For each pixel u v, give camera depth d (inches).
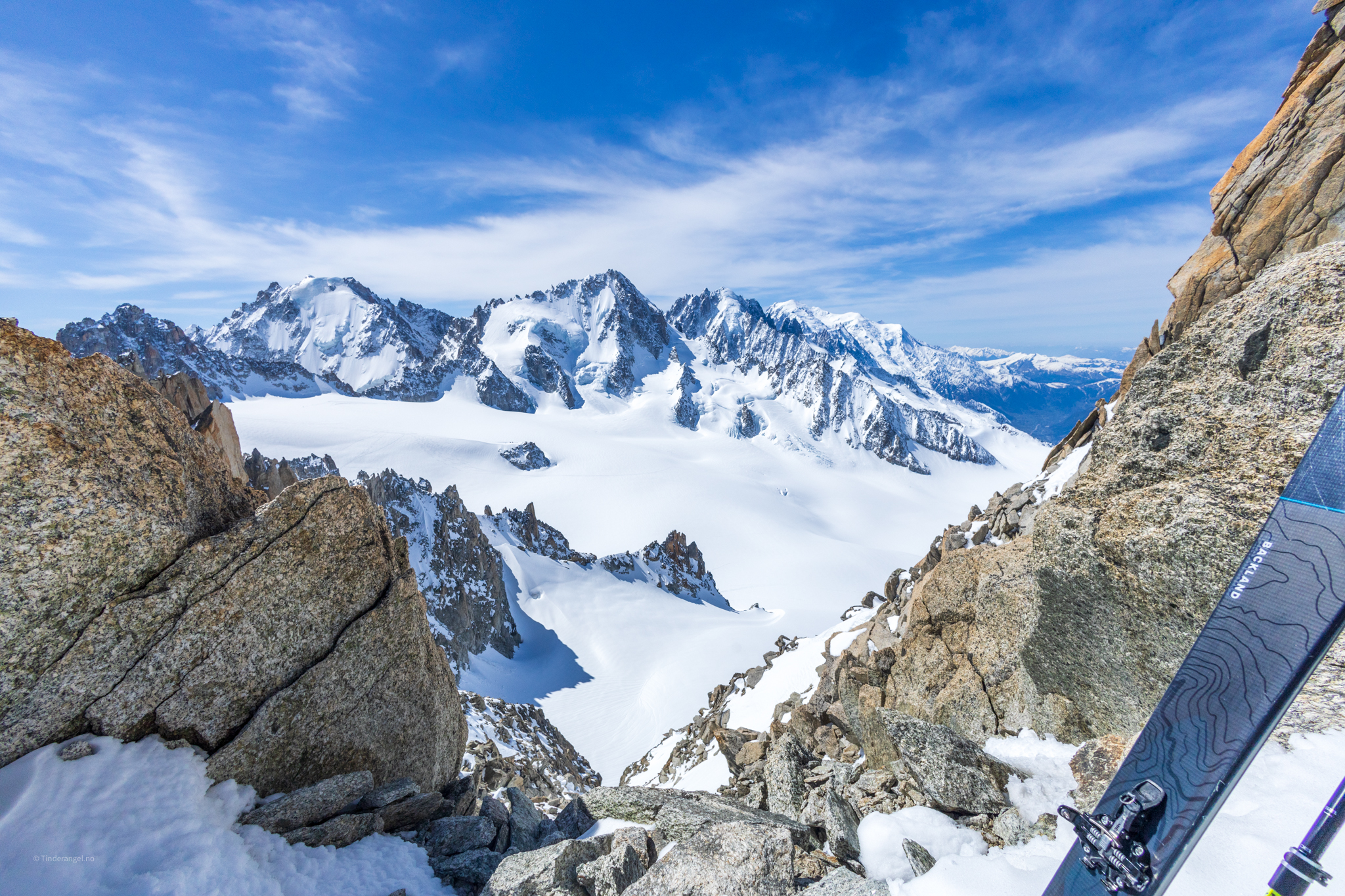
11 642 202.5
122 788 217.3
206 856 206.5
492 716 1471.5
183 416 278.8
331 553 293.7
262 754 268.7
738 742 645.3
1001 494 635.5
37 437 202.4
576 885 238.7
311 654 289.9
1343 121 417.1
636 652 3604.8
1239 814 168.6
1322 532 111.0
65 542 208.7
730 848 220.5
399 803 301.9
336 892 235.9
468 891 261.4
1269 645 114.1
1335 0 430.6
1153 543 257.9
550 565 4709.6
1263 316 262.1
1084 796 240.8
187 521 252.7
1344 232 411.5
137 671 234.7
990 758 297.1
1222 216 495.2
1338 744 177.8
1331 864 136.6
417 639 342.0
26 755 214.1
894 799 317.1
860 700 448.5
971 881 187.2
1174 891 152.8
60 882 182.2
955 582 451.5
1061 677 323.0
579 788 1300.4
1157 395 294.2
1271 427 245.0
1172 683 130.0
